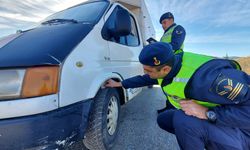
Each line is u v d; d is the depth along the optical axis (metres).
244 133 1.48
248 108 1.23
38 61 1.38
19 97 1.31
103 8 2.46
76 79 1.60
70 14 2.52
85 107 1.68
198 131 1.47
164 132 2.62
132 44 3.18
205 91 1.25
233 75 1.20
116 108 2.34
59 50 1.54
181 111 1.61
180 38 3.00
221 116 1.31
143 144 2.29
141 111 3.55
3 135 1.25
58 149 1.42
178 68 1.37
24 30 2.21
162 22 3.40
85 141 1.93
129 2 4.29
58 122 1.40
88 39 1.89
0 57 1.43
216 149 1.50
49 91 1.37
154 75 1.43
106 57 2.17
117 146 2.24
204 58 1.37
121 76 2.48
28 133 1.26
